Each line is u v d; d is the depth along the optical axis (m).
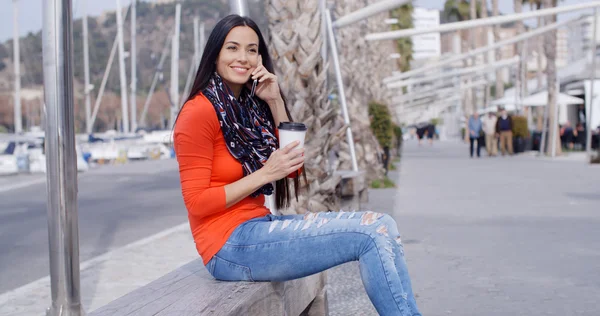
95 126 85.50
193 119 3.11
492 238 7.73
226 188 3.11
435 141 65.12
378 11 10.90
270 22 6.77
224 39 3.33
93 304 5.45
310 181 6.88
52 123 3.98
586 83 31.59
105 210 12.49
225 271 3.25
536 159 26.19
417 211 10.26
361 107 14.42
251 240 3.17
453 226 8.69
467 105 59.50
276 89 3.54
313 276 4.02
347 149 13.18
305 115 6.79
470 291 5.38
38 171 24.72
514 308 4.86
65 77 3.98
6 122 87.56
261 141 3.33
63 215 4.00
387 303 2.98
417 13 54.31
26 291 6.22
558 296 5.16
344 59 14.38
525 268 6.16
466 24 12.85
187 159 3.11
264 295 3.19
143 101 93.62
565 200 11.55
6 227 10.95
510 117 29.48
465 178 16.69
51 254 4.04
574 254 6.76
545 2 29.16
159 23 126.19
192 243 8.34
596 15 24.33
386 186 14.47
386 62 26.52
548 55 28.52
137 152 38.22
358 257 3.07
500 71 47.06
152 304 2.87
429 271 6.11
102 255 7.66
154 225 10.37
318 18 6.77
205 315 2.70
